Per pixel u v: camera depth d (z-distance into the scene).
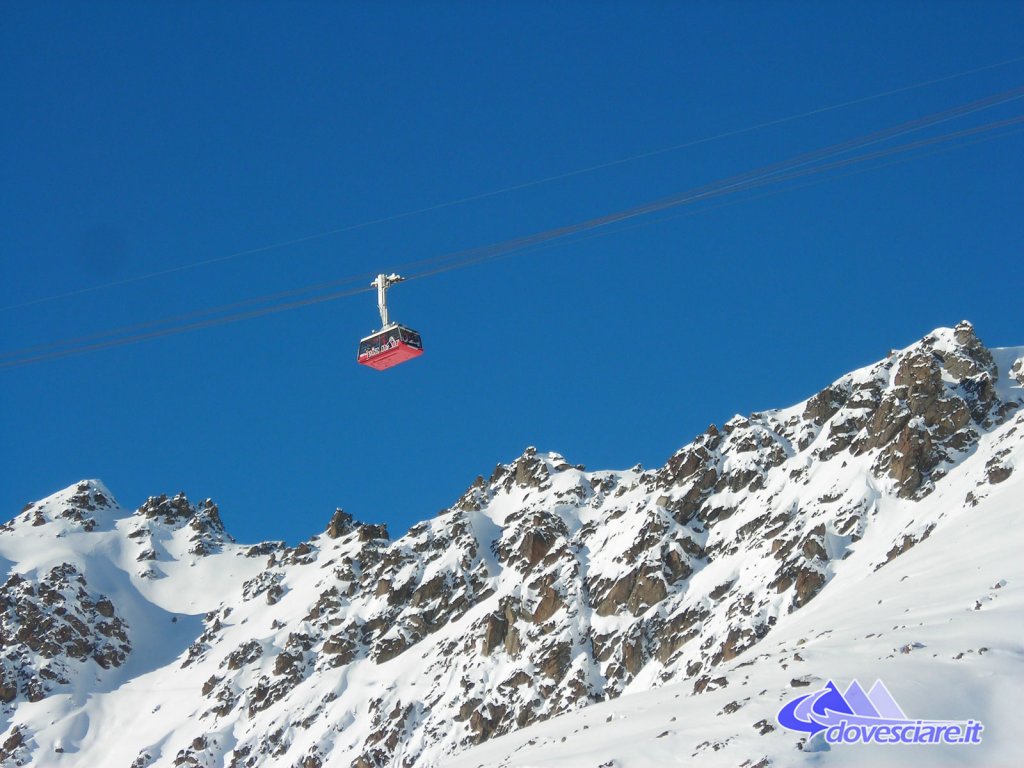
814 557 163.88
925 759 74.50
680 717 97.19
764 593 165.62
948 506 152.88
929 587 114.56
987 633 90.94
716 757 81.00
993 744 75.44
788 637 127.19
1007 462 147.75
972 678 83.00
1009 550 114.50
